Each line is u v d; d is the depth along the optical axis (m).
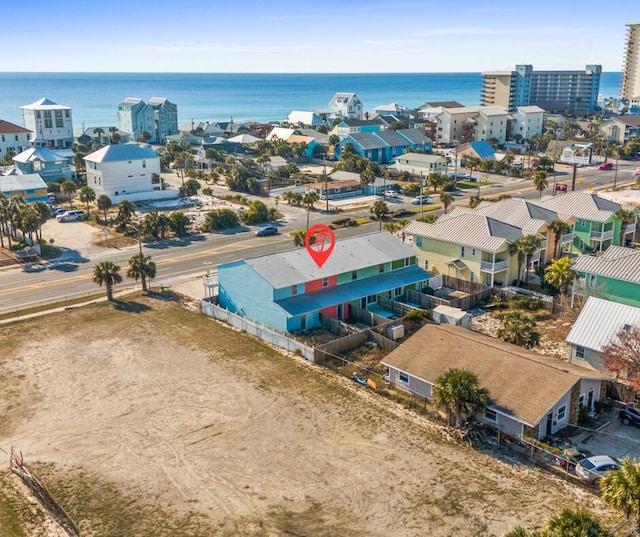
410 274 70.50
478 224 73.56
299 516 33.84
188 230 100.31
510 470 38.00
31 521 33.53
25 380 49.75
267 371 51.38
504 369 43.88
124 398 46.94
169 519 33.66
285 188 136.00
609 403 45.91
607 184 140.75
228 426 42.97
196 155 169.75
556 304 63.44
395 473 37.62
